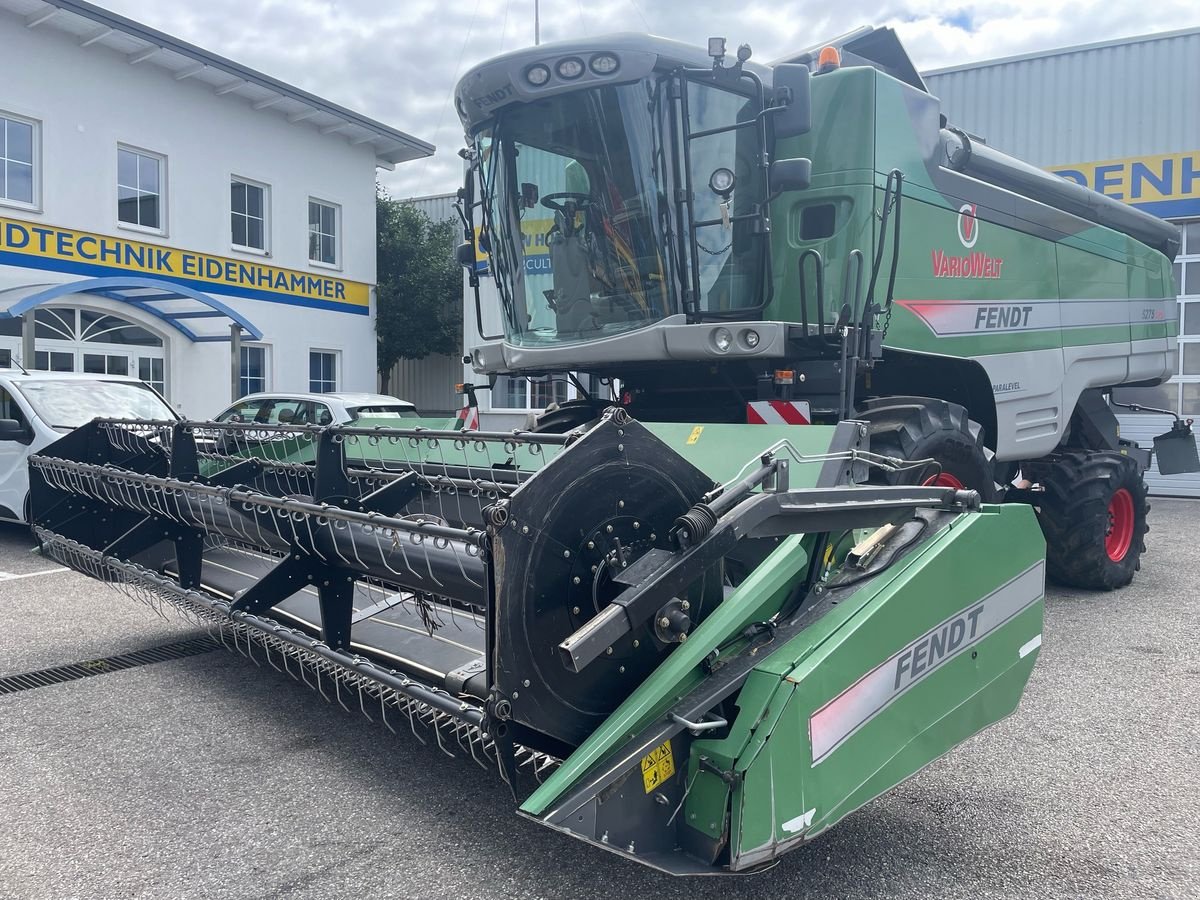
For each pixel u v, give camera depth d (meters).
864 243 4.50
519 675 2.10
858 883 2.48
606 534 2.27
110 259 12.88
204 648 4.67
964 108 13.40
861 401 4.46
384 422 6.05
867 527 2.65
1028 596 2.90
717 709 2.20
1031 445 5.84
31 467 4.60
